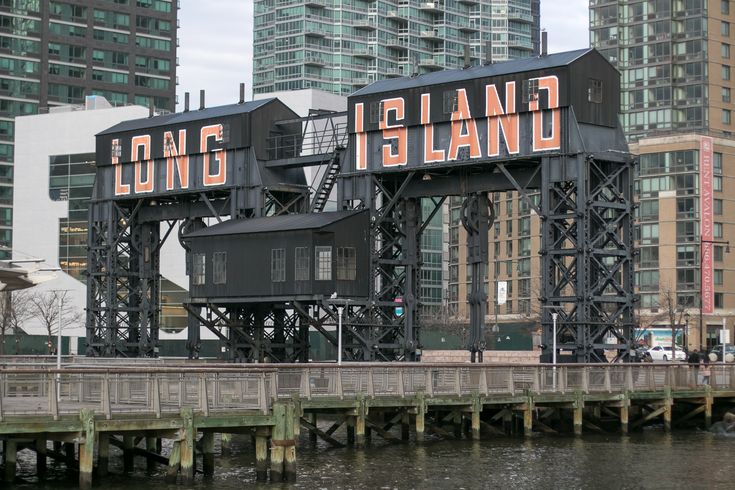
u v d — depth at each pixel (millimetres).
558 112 69688
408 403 61344
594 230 71625
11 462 48438
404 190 76625
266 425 49031
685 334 150750
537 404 67250
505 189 73000
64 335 159500
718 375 74750
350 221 74875
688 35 189875
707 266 166250
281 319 81438
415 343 76125
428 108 73875
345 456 58625
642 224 174250
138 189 88250
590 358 69688
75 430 43094
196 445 58344
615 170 71000
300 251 74562
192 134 84500
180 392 46938
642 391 69812
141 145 87750
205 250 79500
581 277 68750
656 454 61031
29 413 42344
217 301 78562
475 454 59969
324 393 58094
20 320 159000
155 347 89688
